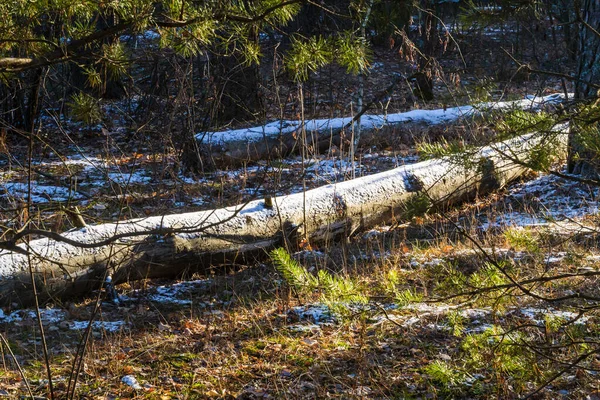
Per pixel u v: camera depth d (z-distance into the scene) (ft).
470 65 47.73
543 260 20.99
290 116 47.09
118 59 10.53
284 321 20.29
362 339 16.76
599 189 29.50
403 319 19.54
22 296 20.75
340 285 10.72
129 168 37.06
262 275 24.30
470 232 26.68
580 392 14.39
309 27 44.06
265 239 24.90
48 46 10.28
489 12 10.62
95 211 29.76
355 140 40.88
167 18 9.90
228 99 44.75
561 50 59.41
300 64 10.49
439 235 27.20
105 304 22.07
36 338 19.42
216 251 23.94
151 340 19.25
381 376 16.40
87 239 21.59
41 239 21.53
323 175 35.88
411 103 56.13
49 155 41.04
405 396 15.53
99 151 41.45
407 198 28.37
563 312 18.07
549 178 32.96
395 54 69.36
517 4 10.34
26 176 35.27
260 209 25.09
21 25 9.65
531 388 15.10
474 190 31.37
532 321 17.11
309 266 24.30
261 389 16.31
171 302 22.35
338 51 10.50
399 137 41.55
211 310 21.56
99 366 17.58
